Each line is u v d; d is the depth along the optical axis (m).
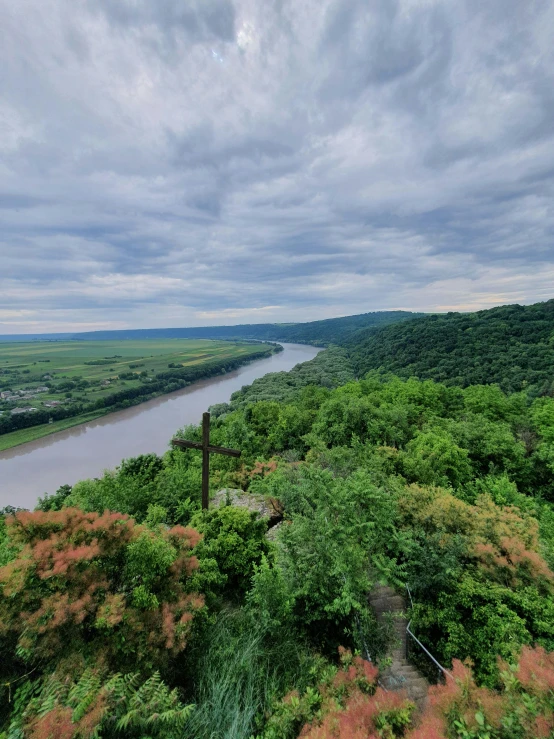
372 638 7.57
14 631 6.07
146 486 16.42
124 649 5.92
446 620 7.90
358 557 7.61
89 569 6.73
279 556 8.43
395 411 25.59
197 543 8.70
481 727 4.51
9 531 7.17
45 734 4.37
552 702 4.56
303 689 6.16
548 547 9.72
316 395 39.84
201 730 5.35
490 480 17.19
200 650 6.82
